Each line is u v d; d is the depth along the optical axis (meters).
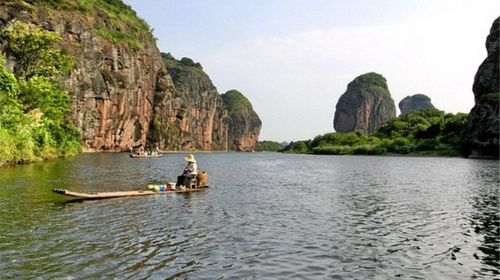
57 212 19.25
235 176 46.75
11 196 23.53
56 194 24.77
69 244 13.80
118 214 19.41
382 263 12.79
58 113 72.19
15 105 52.38
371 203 25.27
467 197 28.44
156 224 17.55
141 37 159.50
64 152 72.06
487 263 12.91
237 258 12.91
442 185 37.12
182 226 17.31
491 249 14.55
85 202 22.45
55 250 13.03
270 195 28.62
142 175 42.47
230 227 17.36
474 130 111.25
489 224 18.91
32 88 65.12
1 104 49.94
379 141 172.12
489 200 26.91
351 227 17.92
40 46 77.56
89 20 124.38
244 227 17.42
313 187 34.88
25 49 76.69
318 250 14.05
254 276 11.34
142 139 156.38
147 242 14.48
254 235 15.98
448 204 25.11
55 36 78.38
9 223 16.62
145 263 12.12
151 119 168.88
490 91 119.38
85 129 114.94
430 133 150.12
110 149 131.12
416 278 11.48
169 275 11.17
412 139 156.50
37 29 78.75
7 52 76.56
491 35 125.81
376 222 19.16
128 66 139.25
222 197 26.66
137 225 17.19
